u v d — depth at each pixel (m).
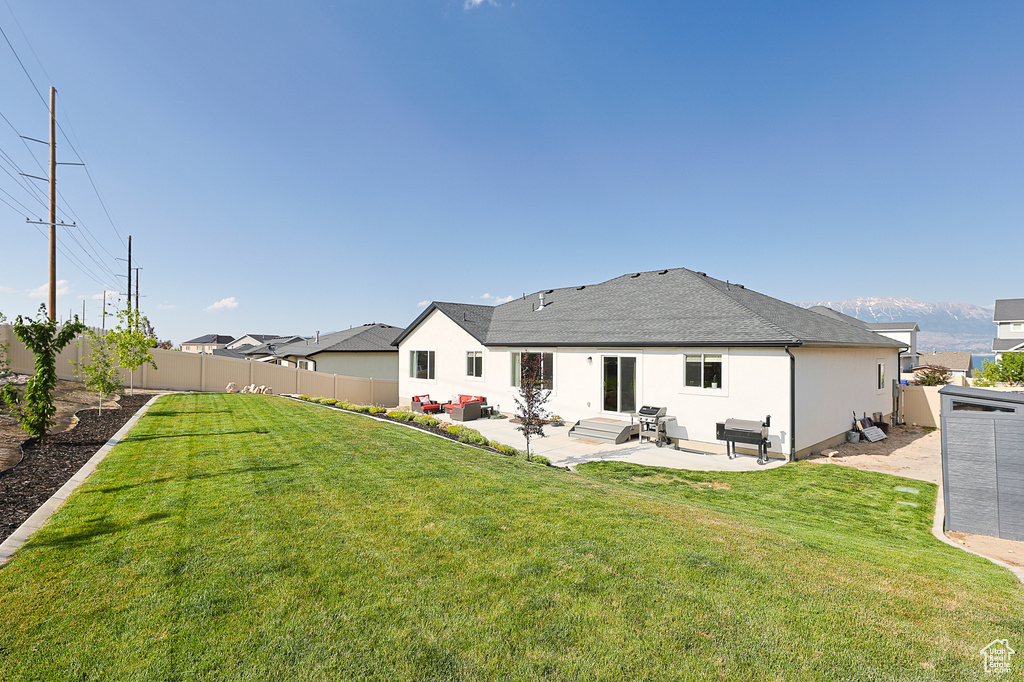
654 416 14.86
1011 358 27.70
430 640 3.64
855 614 4.17
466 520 6.11
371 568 4.73
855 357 17.14
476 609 4.07
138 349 17.09
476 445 12.27
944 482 8.10
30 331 9.38
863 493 10.30
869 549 6.28
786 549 5.74
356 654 3.45
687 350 14.70
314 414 15.38
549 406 18.73
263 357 41.22
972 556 6.55
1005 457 7.61
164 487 7.02
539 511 6.56
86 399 16.19
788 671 3.39
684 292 18.47
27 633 3.51
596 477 11.02
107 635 3.54
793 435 12.78
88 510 5.98
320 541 5.30
